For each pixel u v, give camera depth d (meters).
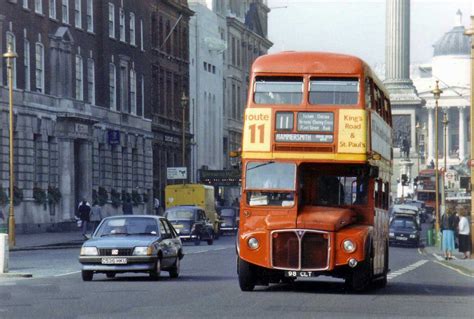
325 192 36.88
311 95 36.78
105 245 43.09
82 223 94.06
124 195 125.69
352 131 36.56
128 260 42.94
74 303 32.03
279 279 38.00
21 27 100.81
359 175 36.88
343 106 36.66
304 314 28.64
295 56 37.06
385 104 42.91
